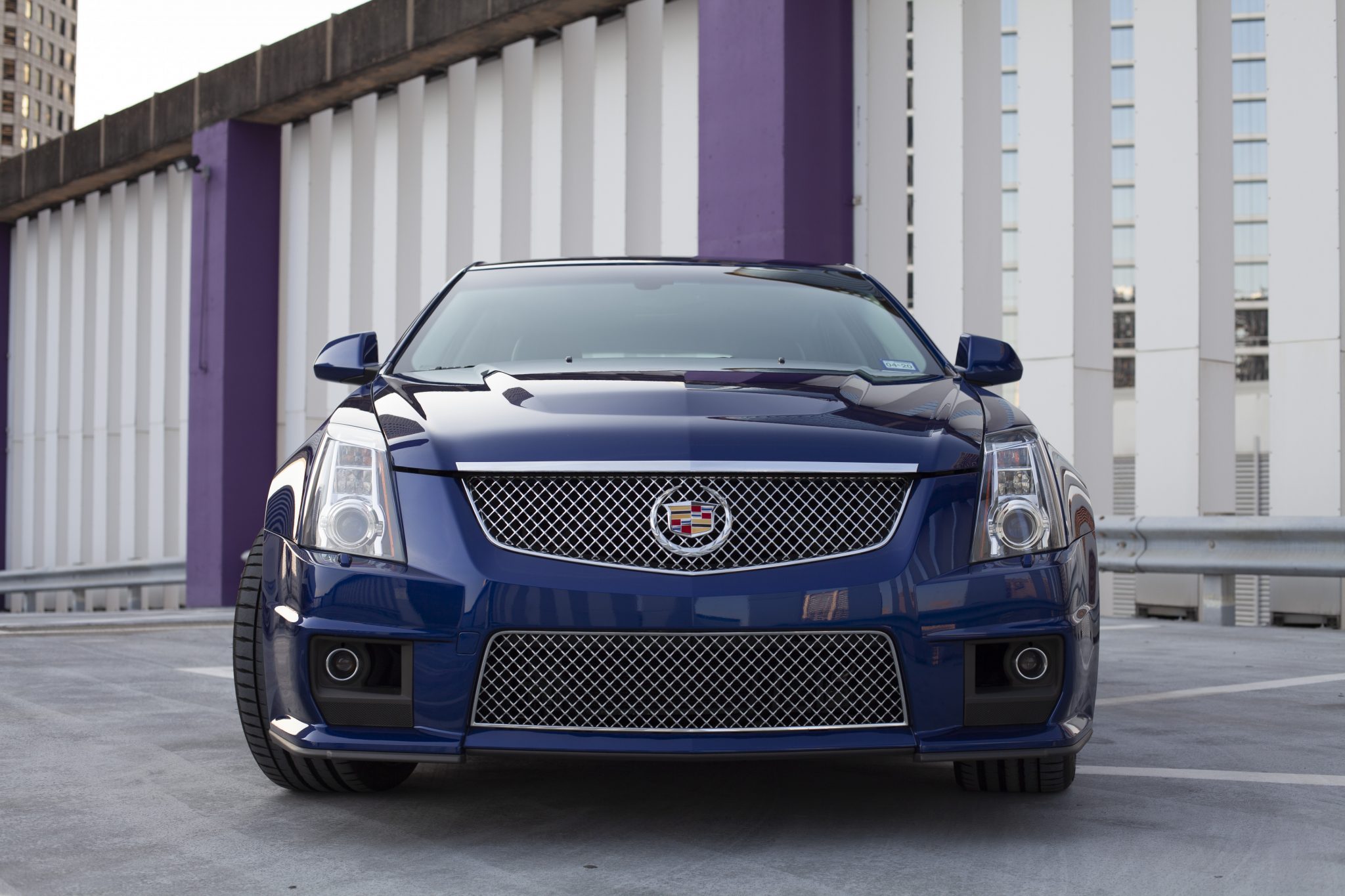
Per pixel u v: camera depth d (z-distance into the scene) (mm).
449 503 2389
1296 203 6906
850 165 8258
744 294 3537
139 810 2604
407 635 2328
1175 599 7254
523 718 2330
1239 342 10844
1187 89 7195
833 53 8172
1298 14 6898
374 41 10844
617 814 2553
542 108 10227
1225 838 2359
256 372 12180
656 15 9430
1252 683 4391
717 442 2395
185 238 13328
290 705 2436
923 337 3426
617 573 2309
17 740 3389
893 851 2270
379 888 2059
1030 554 2420
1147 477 7305
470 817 2533
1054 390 7527
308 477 2531
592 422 2467
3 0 97000
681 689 2311
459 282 3711
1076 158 7512
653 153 9414
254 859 2236
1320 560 6223
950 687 2338
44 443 15516
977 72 7840
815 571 2320
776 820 2504
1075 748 2402
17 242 16188
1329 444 6770
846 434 2459
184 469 13242
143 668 5031
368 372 3354
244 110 12016
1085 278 7527
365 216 11641
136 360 13875
